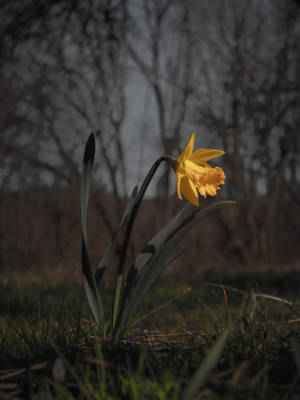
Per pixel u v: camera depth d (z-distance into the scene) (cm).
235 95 1243
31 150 1134
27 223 1068
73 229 1052
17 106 1105
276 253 1365
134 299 178
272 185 1298
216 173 173
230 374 131
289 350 151
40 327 207
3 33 1052
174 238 176
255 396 111
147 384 118
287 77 1285
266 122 1281
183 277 730
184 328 223
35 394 124
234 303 382
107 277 826
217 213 1233
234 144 1237
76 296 455
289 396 112
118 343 168
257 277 716
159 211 1134
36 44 1095
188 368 140
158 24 1145
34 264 1023
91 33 1105
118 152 1062
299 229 1396
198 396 109
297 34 1266
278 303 322
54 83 1093
